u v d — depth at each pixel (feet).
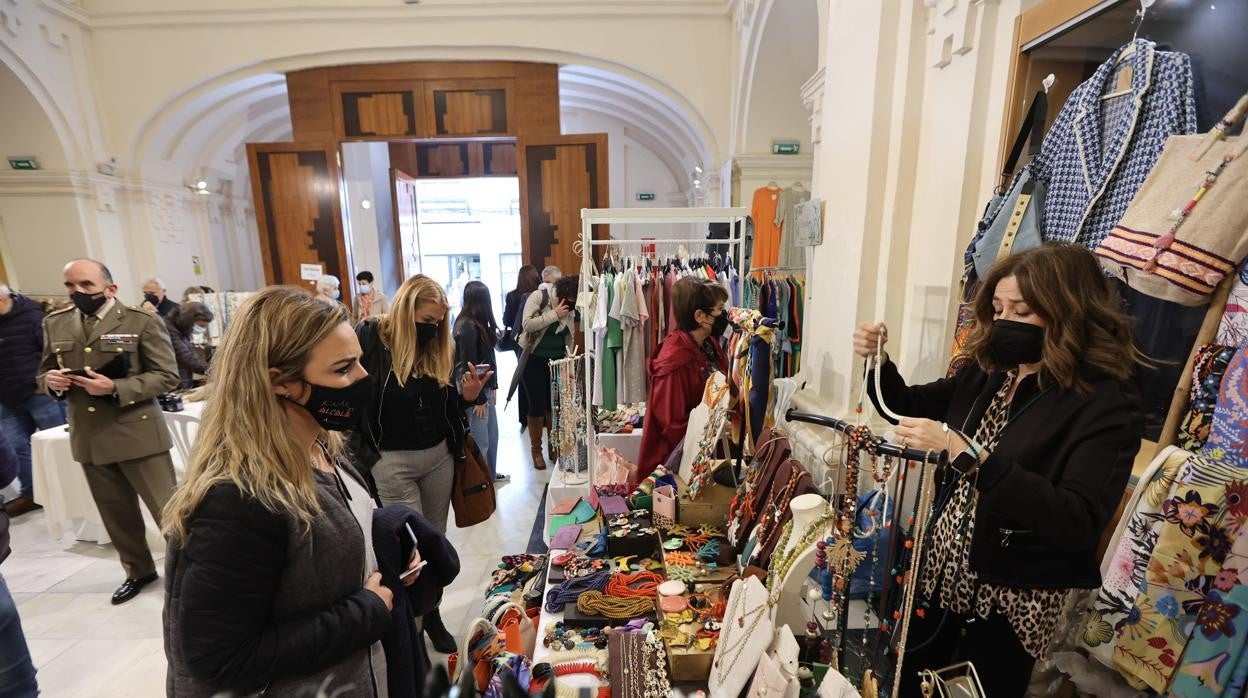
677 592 4.48
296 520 2.55
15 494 10.66
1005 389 3.38
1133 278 3.26
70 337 7.02
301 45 16.28
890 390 3.93
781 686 2.97
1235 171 2.85
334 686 2.76
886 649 3.78
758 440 5.50
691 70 16.78
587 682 4.02
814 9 12.75
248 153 16.61
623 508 6.22
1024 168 4.22
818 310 7.60
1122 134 3.53
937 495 3.60
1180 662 2.99
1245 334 2.89
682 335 6.69
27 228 16.94
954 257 5.22
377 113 16.87
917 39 5.68
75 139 16.71
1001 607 3.26
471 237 34.17
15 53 14.87
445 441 6.41
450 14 16.07
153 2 16.14
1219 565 2.84
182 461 9.04
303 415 2.85
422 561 3.75
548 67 16.83
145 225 18.95
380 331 5.90
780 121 15.76
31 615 7.44
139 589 7.89
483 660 4.03
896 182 5.92
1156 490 3.14
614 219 8.09
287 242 17.07
